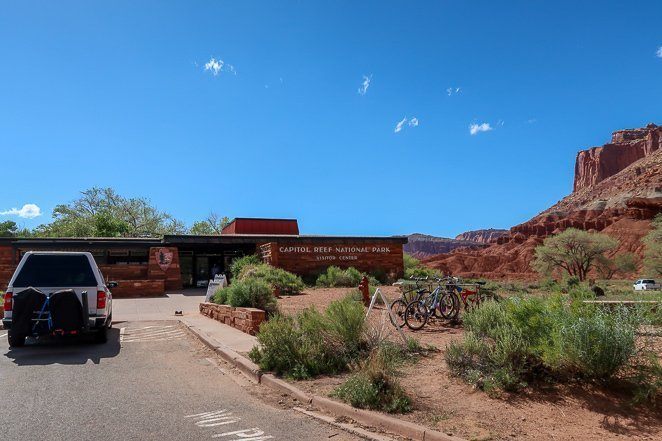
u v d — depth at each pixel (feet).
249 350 33.04
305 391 22.97
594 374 19.86
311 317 29.07
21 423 18.78
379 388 20.39
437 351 28.48
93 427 18.43
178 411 20.66
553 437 16.22
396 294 65.16
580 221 529.45
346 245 102.53
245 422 19.35
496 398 20.02
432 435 16.72
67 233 157.38
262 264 86.99
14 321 34.04
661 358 20.93
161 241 96.84
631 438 15.90
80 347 36.37
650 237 225.76
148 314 58.70
